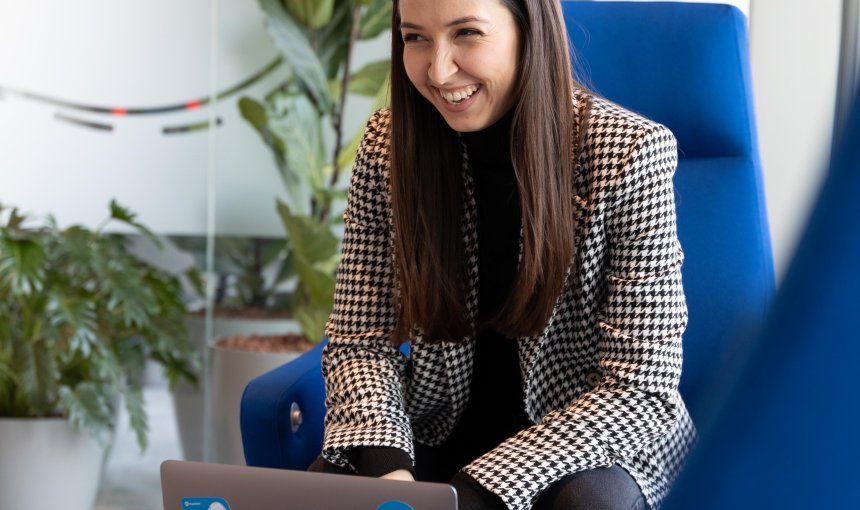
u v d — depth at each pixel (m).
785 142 1.92
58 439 2.51
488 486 1.08
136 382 2.88
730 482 0.17
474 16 1.15
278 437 1.31
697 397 1.49
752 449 0.17
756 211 1.52
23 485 2.49
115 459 3.16
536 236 1.17
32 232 2.63
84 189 3.24
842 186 0.17
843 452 0.17
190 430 3.16
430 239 1.26
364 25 2.90
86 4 3.20
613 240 1.22
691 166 1.55
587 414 1.15
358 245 1.37
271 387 1.34
